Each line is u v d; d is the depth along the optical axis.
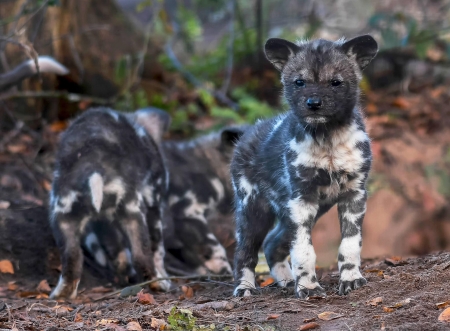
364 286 7.76
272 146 8.65
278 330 6.87
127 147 10.45
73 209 9.82
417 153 15.40
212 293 9.30
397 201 14.48
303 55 8.14
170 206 12.30
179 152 12.71
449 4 19.33
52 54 16.06
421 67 18.66
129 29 18.12
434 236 14.30
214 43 22.22
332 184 7.99
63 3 16.39
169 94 17.81
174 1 24.05
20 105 15.55
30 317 7.94
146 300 8.71
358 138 8.00
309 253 7.97
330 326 6.82
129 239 10.06
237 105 17.16
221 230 12.73
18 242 11.00
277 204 8.59
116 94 17.02
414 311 6.84
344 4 19.81
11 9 15.09
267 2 20.56
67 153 10.12
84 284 10.76
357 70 8.13
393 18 16.95
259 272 10.59
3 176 13.05
